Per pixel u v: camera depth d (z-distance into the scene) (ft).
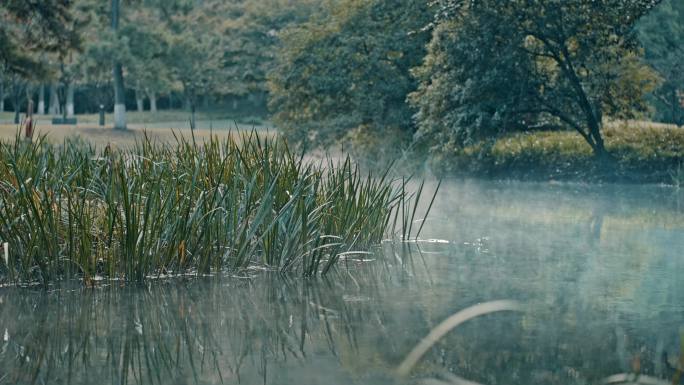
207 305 19.83
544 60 67.51
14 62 92.02
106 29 139.85
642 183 62.08
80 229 22.04
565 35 62.03
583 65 62.90
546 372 14.43
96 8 152.25
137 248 22.98
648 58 115.96
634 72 66.59
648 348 16.14
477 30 62.80
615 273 24.35
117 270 22.93
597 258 27.12
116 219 23.95
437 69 66.95
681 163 62.54
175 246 23.49
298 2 211.20
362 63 82.23
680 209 43.55
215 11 231.30
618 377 13.97
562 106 65.92
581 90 63.16
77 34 95.61
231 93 234.38
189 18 206.69
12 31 92.63
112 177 24.31
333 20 86.28
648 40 115.14
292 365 14.92
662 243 30.76
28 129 35.76
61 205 23.88
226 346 16.30
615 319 18.49
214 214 24.17
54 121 151.23
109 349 16.07
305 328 17.66
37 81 95.81
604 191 55.52
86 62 142.61
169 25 165.07
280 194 25.32
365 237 28.76
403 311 19.24
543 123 70.38
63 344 16.35
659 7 116.47
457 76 64.54
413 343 16.46
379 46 80.89
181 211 23.65
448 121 64.95
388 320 18.35
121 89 134.72
